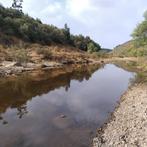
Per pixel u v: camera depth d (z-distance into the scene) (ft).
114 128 55.42
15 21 308.40
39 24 374.02
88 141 49.83
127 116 62.54
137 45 209.46
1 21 283.79
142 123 54.65
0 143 48.93
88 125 59.93
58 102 84.17
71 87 114.52
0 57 165.89
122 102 81.10
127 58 362.94
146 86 105.91
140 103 72.95
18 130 56.44
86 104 81.76
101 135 52.37
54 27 412.16
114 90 109.60
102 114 69.51
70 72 174.91
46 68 181.88
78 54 311.88
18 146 47.70
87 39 470.80
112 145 46.24
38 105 79.36
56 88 109.91
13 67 152.66
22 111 72.23
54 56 227.61
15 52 184.55
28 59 182.39
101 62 301.02
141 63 223.30
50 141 50.19
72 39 424.87
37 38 311.68
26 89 103.91
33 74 147.43
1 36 245.65
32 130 56.44
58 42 365.61
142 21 196.85
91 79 146.92
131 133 50.29
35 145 48.16
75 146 47.65
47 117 66.54
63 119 64.64
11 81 119.85
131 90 101.30
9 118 65.51
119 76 165.07
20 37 284.00
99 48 501.56
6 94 93.40
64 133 54.44
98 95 97.30
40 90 103.50
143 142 45.27
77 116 67.67
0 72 135.33
